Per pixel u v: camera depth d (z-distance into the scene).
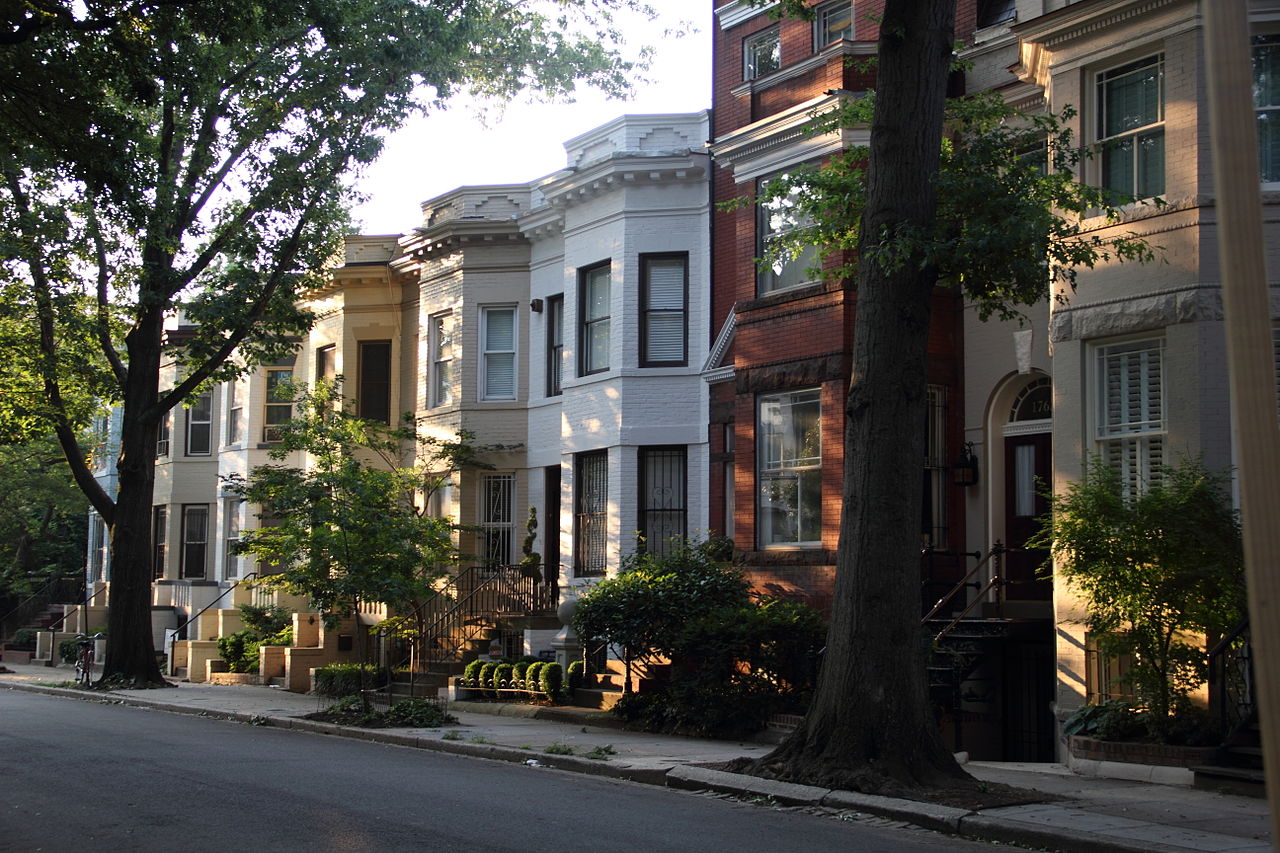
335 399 26.14
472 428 26.86
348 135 23.62
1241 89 4.54
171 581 35.88
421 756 15.02
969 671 17.28
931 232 12.08
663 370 23.14
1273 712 4.20
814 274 15.26
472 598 24.64
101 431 42.31
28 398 25.48
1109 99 15.41
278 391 25.98
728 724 16.67
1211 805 11.22
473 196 27.45
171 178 22.94
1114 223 14.34
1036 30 15.85
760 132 20.39
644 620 17.64
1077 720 14.02
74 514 43.91
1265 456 4.32
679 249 23.33
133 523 26.36
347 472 19.98
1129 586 13.09
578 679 20.06
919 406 12.36
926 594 18.45
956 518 19.08
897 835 10.05
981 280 12.63
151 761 13.48
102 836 9.07
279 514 20.72
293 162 23.42
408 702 18.52
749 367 20.16
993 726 18.02
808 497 19.14
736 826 10.12
